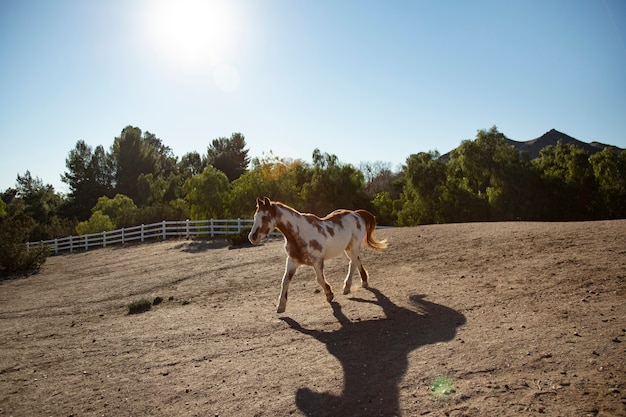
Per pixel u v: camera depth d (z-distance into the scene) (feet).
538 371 14.11
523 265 27.86
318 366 17.11
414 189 121.19
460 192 115.44
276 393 15.16
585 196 111.75
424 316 21.66
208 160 229.04
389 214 125.90
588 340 15.83
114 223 114.42
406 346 17.98
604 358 14.32
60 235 125.90
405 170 124.06
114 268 62.49
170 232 92.89
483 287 25.04
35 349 25.62
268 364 18.03
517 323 18.69
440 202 117.70
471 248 35.45
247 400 14.89
